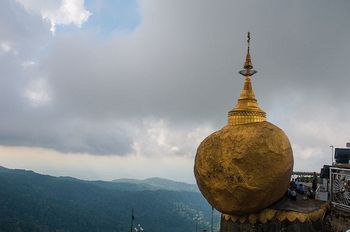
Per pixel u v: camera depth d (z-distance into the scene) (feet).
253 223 69.15
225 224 73.41
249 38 78.43
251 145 65.77
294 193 72.59
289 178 68.18
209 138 71.41
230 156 66.80
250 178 65.51
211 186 69.05
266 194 66.03
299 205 70.08
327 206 70.64
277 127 69.67
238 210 68.23
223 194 67.97
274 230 67.36
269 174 65.21
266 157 65.36
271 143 65.92
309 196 78.02
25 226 604.90
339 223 67.92
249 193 65.72
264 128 67.46
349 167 70.49
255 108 72.23
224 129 70.59
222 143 68.49
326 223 69.05
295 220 65.77
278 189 66.85
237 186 66.03
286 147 67.15
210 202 71.56
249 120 70.33
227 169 66.85
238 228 70.74
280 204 69.72
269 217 68.08
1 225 577.02
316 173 93.97
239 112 71.15
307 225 65.77
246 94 74.28
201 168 70.49
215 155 68.54
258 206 67.31
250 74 76.54
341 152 82.74
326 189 76.95
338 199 70.44
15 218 638.53
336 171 71.77
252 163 65.57
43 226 641.81
